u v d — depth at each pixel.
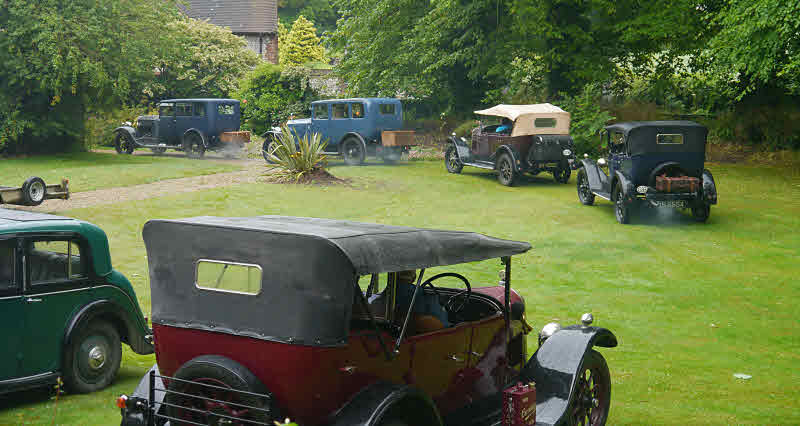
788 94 28.27
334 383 3.69
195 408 3.80
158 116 30.72
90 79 27.56
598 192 17.50
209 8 63.91
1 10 26.11
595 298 10.63
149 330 6.91
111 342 6.57
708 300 10.64
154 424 3.94
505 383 5.33
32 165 25.61
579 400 5.04
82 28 26.83
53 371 6.12
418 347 4.29
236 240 3.81
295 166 21.36
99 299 6.44
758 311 10.10
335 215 16.48
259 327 3.75
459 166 23.80
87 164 26.09
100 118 36.44
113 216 15.75
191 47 42.59
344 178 21.94
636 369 7.47
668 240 14.70
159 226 4.06
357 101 25.38
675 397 6.53
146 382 4.33
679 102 31.78
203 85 44.03
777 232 15.42
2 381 5.79
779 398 6.54
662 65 30.58
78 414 5.71
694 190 15.81
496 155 21.84
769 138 28.17
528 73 30.59
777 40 19.80
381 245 3.87
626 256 13.38
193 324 3.96
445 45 31.67
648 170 15.96
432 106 34.56
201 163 26.89
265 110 40.91
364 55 32.88
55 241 6.15
